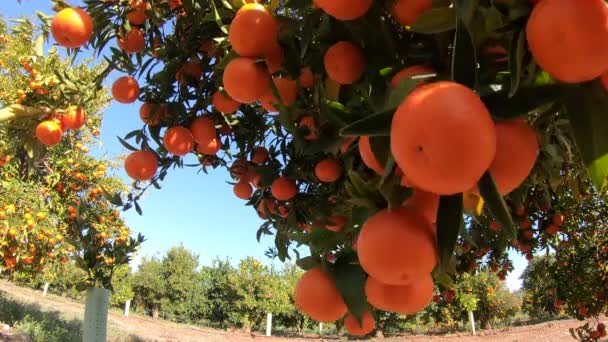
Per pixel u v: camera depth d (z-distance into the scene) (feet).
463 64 3.62
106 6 9.39
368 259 3.67
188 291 111.24
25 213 30.14
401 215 3.74
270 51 6.41
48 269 37.50
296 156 9.80
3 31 35.94
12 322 44.65
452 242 3.55
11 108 10.73
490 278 97.14
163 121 9.48
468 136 2.73
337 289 4.58
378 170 4.21
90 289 14.01
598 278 22.43
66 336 43.37
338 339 85.92
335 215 7.17
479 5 3.66
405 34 5.35
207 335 80.53
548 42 3.10
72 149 35.68
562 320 94.17
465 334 86.28
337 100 6.57
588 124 3.49
